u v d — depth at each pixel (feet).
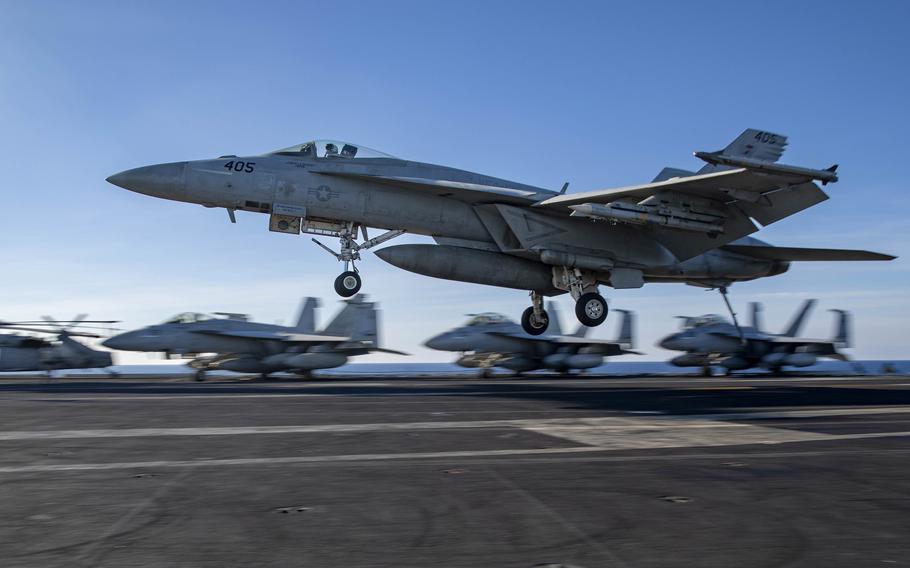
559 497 15.99
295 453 22.97
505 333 139.85
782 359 154.71
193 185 60.75
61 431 29.07
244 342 123.13
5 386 80.43
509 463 20.90
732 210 64.39
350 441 25.94
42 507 15.01
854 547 12.09
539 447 24.54
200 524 13.58
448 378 134.21
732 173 55.67
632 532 13.01
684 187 60.03
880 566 11.07
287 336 124.77
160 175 60.34
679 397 52.21
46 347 124.77
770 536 12.78
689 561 11.30
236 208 62.69
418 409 39.88
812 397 52.44
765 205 63.16
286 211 62.18
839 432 29.40
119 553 11.75
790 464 20.75
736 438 27.25
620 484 17.52
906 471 19.56
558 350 146.30
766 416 36.99
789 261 79.00
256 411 38.34
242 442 25.62
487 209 66.49
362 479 18.17
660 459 21.76
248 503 15.37
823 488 17.06
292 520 13.88
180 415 35.96
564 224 66.03
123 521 13.83
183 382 104.22
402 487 17.11
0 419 33.99
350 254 65.31
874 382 92.17
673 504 15.30
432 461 21.34
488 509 14.80
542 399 49.11
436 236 66.85
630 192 60.70
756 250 75.51
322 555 11.62
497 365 143.84
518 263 67.41
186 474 18.95
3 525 13.53
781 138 59.82
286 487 17.11
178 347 117.80
